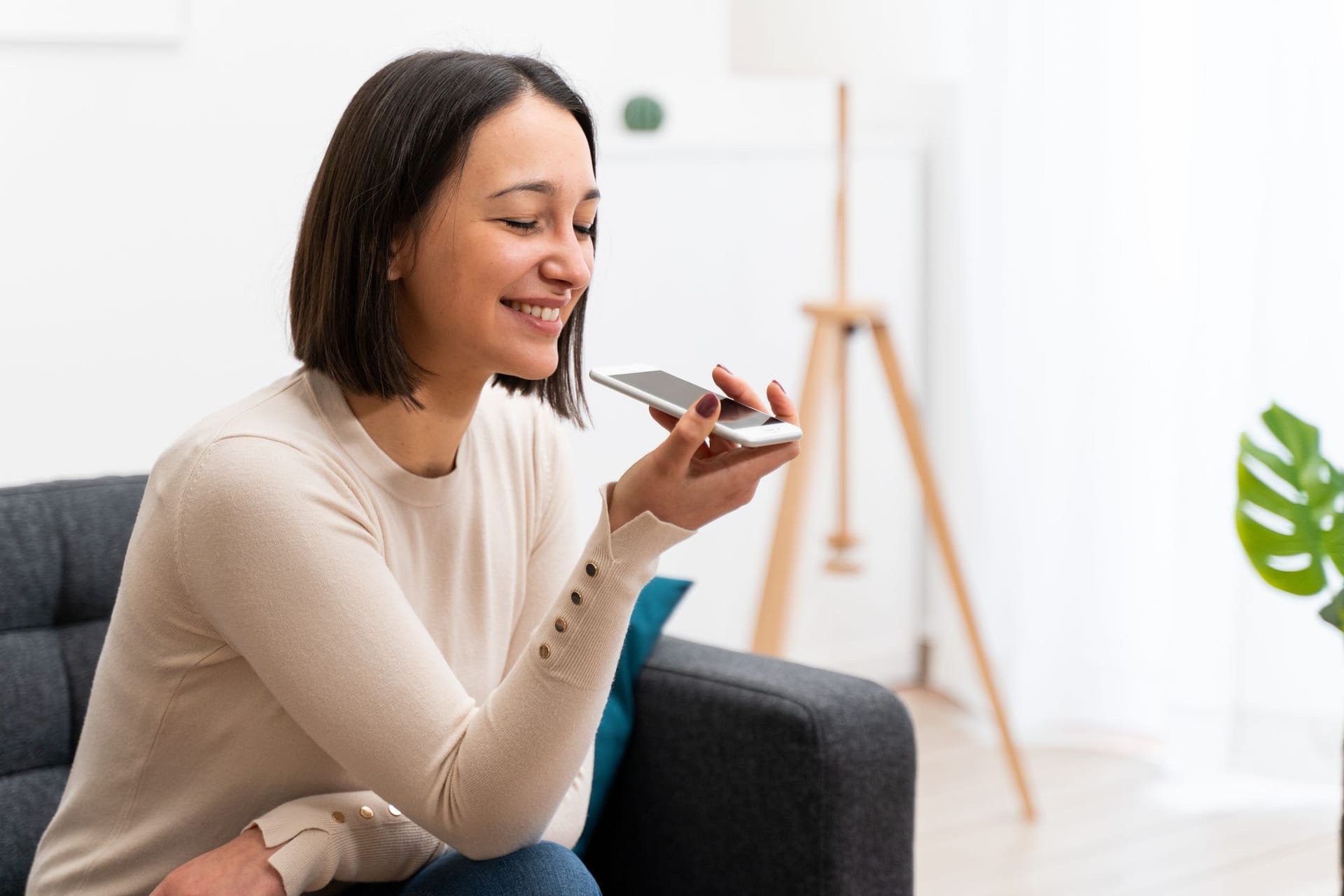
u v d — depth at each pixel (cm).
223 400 233
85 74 213
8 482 214
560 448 142
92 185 216
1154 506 298
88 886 119
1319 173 263
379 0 241
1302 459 167
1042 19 296
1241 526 168
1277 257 267
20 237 211
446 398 120
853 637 332
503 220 112
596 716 108
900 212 325
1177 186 286
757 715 139
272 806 119
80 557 150
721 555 307
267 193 233
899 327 328
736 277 300
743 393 111
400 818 120
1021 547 308
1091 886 242
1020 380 306
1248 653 280
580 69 270
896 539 336
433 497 123
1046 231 300
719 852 143
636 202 282
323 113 237
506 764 106
